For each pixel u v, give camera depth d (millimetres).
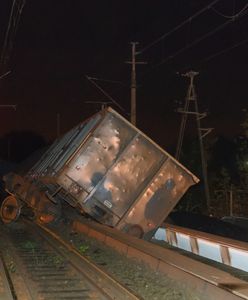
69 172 19391
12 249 17812
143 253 14344
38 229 24297
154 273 12867
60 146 24172
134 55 30562
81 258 15258
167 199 19750
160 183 19719
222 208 39125
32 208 25344
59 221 24109
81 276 12492
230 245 15508
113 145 19516
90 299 10273
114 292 10648
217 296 9531
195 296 10227
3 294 10250
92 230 19938
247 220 28297
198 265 12023
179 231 19812
